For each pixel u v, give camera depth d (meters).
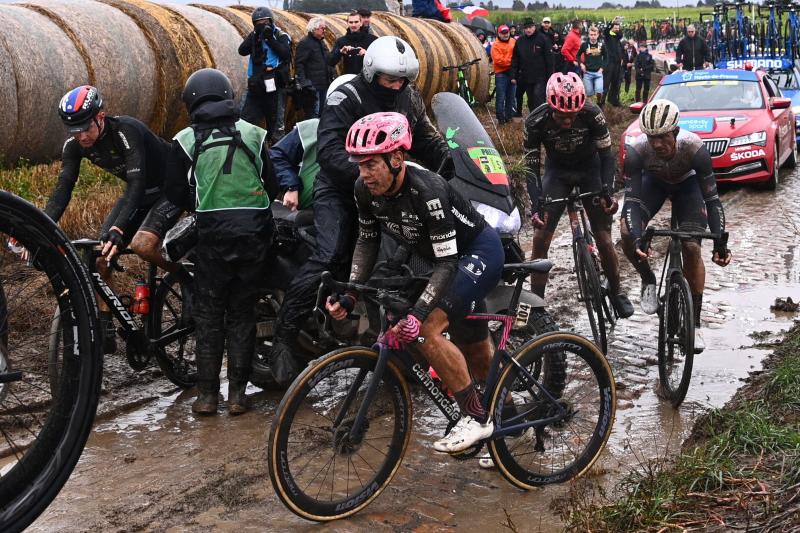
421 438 4.62
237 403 4.93
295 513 3.61
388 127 3.38
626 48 23.22
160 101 11.62
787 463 3.80
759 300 6.88
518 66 15.40
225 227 4.70
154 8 11.93
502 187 4.77
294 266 5.09
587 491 3.98
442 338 3.71
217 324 4.91
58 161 10.65
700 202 5.66
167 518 3.75
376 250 3.90
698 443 4.41
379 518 3.77
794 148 13.53
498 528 3.68
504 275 4.57
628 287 7.40
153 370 5.61
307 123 5.17
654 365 5.69
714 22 21.23
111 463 4.30
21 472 2.65
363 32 11.45
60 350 2.92
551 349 4.01
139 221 5.25
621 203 10.84
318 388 3.99
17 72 9.85
